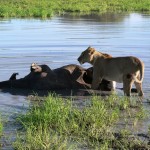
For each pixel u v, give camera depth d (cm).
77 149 1469
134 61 2209
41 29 4609
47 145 1465
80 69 2428
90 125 1694
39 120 1702
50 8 7175
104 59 2331
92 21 5428
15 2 8044
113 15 6359
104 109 1845
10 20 5697
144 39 3856
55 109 1769
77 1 8375
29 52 3269
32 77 2380
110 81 2350
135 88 2356
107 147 1471
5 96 2191
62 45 3562
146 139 1562
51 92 2291
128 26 4866
